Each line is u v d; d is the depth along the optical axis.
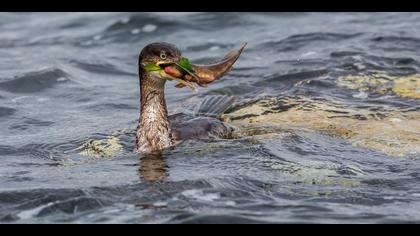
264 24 21.39
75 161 11.83
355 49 17.53
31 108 15.11
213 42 20.06
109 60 19.11
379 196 9.95
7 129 13.81
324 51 17.80
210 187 10.09
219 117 13.61
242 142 12.11
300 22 21.25
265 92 14.95
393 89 14.62
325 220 9.10
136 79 17.58
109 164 11.48
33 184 10.52
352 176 10.65
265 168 10.91
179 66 11.78
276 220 9.05
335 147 11.91
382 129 12.60
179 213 9.24
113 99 15.70
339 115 13.32
